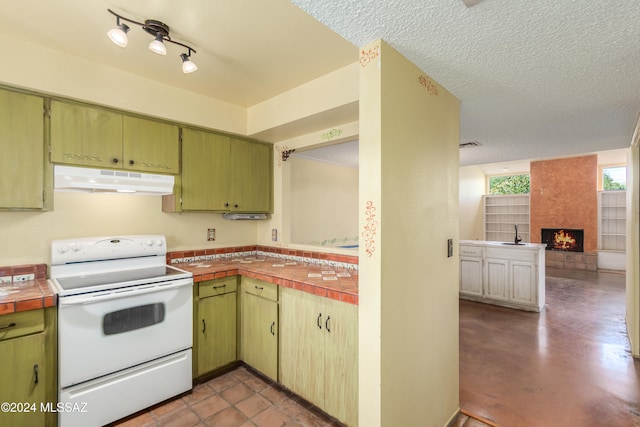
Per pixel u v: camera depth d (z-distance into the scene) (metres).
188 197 2.58
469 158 4.32
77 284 1.90
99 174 2.07
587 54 1.46
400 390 1.48
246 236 3.32
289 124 2.57
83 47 1.90
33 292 1.74
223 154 2.81
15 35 1.76
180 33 1.73
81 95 2.02
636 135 2.74
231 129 2.81
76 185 1.97
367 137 1.38
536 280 4.01
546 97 2.00
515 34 1.30
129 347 1.94
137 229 2.55
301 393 2.09
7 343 1.58
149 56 2.00
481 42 1.36
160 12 1.54
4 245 1.98
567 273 6.42
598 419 1.95
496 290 4.33
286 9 1.53
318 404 1.97
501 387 2.31
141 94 2.28
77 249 2.13
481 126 2.70
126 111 2.25
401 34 1.30
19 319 1.61
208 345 2.38
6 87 1.81
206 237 2.99
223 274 2.45
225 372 2.50
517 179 8.45
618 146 3.48
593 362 2.69
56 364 1.72
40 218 2.11
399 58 1.46
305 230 4.35
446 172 1.87
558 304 4.36
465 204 7.84
